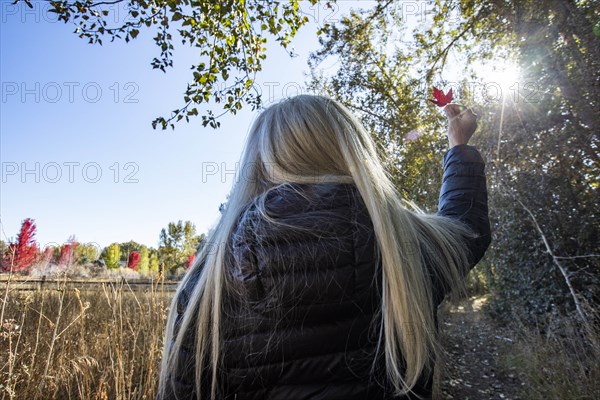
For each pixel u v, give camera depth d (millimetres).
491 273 6883
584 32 3490
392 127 6602
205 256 703
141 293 3283
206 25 3635
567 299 4402
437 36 6395
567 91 3875
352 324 566
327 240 576
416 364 579
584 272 4098
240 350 563
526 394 3621
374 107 6727
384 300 578
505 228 5227
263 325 558
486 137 4809
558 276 4508
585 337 3164
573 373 3021
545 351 3578
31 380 2191
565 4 3725
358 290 570
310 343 552
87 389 2232
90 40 3170
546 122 4223
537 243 4758
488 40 5668
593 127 3693
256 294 565
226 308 583
